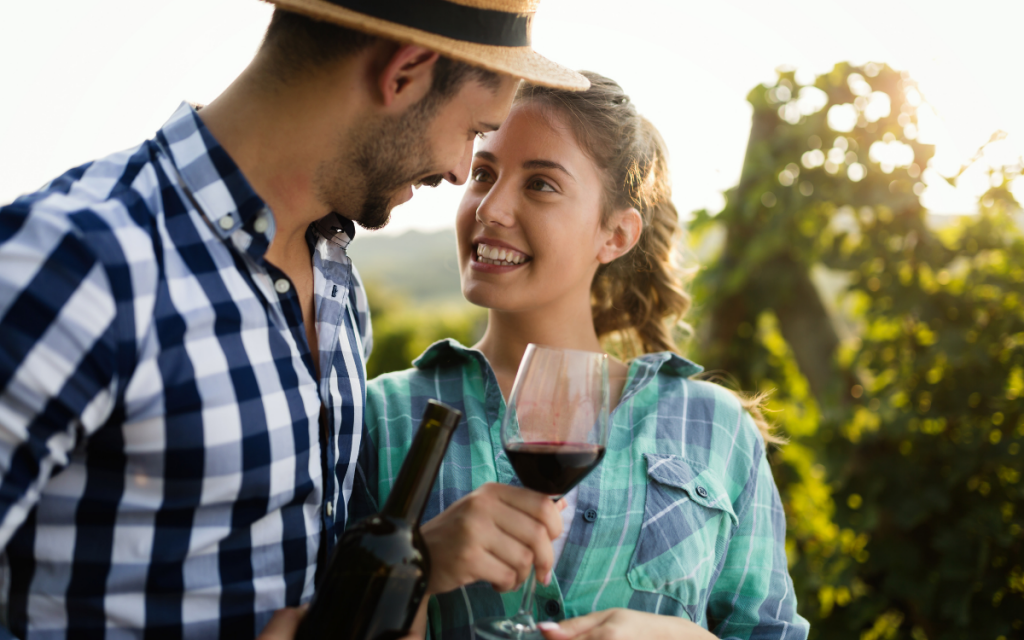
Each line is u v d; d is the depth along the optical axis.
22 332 0.96
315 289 1.37
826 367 2.88
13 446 0.97
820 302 2.94
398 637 1.05
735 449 1.67
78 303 0.99
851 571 2.51
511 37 1.26
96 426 1.04
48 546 1.09
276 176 1.23
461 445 1.57
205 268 1.15
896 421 2.47
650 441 1.60
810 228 2.77
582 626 1.21
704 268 3.05
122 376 1.04
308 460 1.25
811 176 2.74
